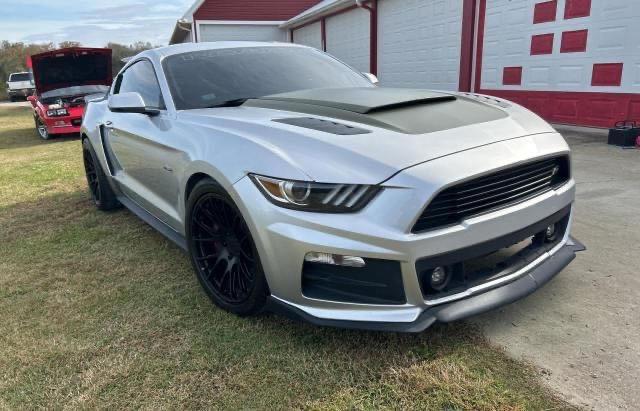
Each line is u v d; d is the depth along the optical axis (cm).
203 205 258
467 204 205
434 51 1092
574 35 773
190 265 328
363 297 204
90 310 273
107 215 457
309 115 249
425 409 185
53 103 1100
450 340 225
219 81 323
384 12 1260
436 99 272
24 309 279
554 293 263
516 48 881
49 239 396
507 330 231
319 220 200
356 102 257
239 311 250
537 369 203
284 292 218
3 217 467
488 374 201
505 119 249
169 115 303
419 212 190
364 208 195
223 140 244
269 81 330
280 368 213
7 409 197
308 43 1834
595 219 369
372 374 205
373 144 206
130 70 398
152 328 250
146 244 373
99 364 223
